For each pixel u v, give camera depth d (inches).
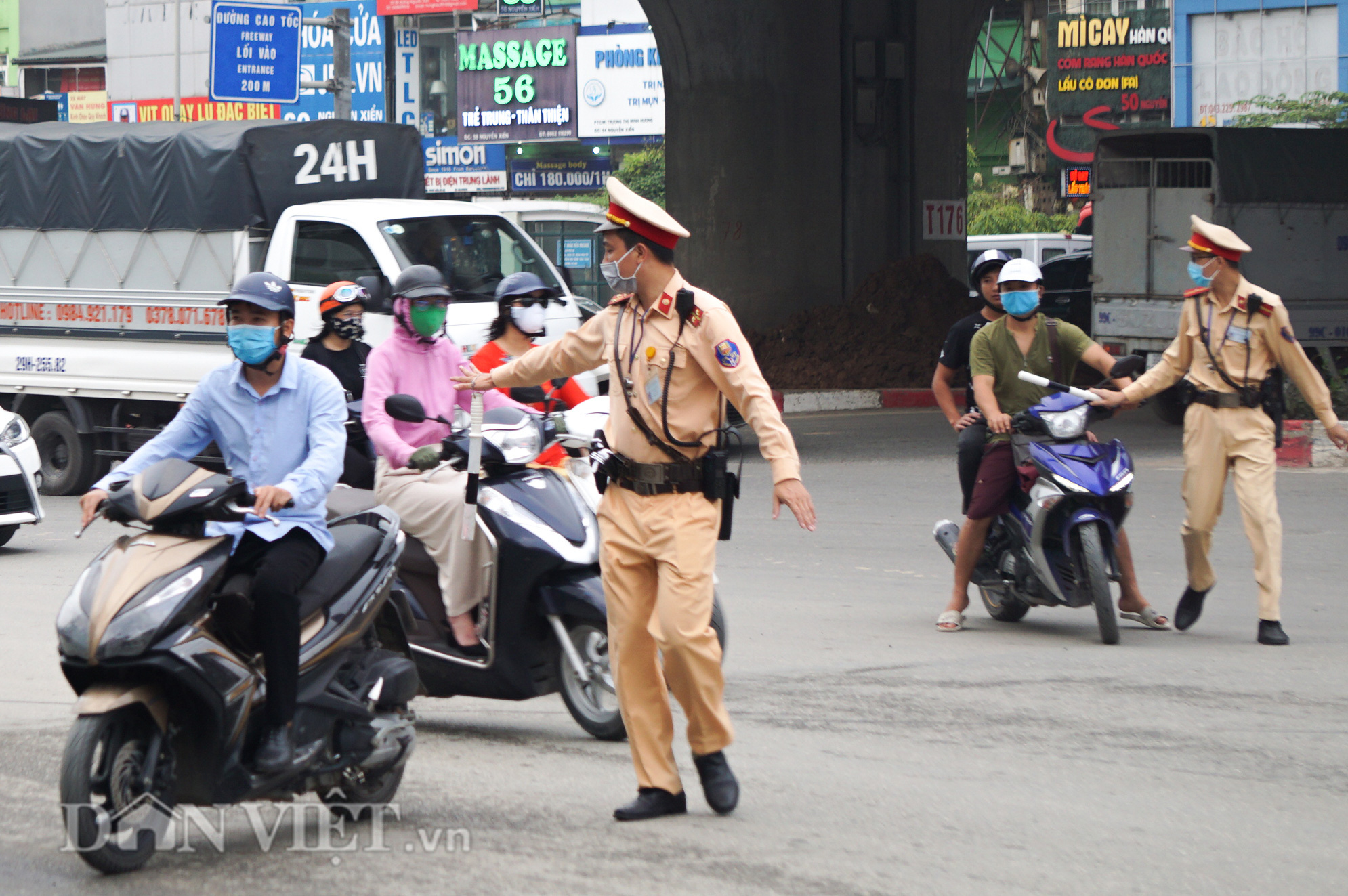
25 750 508.4
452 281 1163.9
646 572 415.2
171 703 371.6
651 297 407.8
